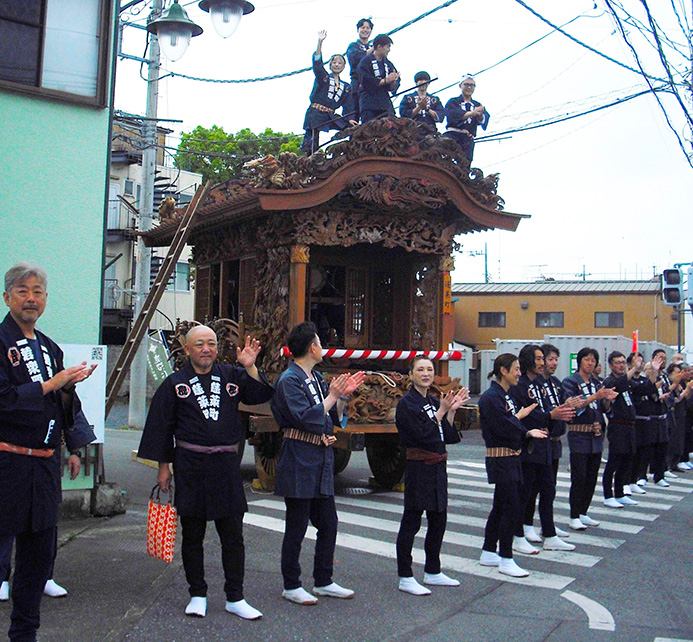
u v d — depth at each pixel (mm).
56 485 4281
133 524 7426
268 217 10039
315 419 5250
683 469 13633
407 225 10148
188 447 4875
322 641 4660
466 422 9703
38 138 7289
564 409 6910
